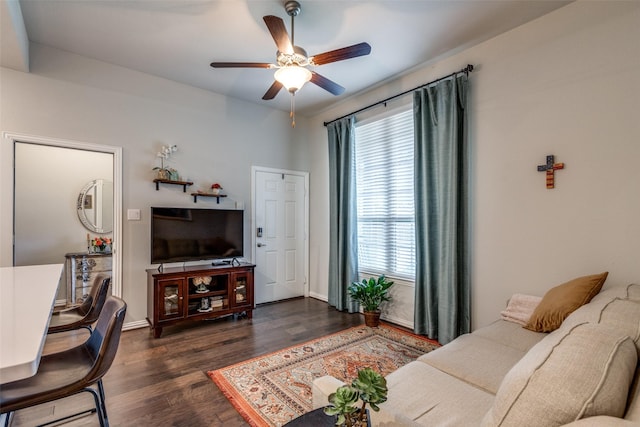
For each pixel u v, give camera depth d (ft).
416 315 10.84
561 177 8.03
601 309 4.79
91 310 7.00
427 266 10.52
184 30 9.05
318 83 8.87
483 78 9.61
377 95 13.00
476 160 9.77
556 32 8.13
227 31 9.09
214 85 12.83
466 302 9.75
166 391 7.35
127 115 11.46
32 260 14.25
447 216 9.93
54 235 14.73
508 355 5.97
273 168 15.39
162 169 11.92
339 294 13.87
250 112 14.64
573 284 6.92
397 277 12.12
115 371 8.28
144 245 11.78
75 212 15.19
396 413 3.88
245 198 14.44
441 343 10.01
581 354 2.78
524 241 8.70
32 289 4.90
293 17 8.16
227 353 9.41
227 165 13.91
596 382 2.45
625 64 7.10
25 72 9.68
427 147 10.59
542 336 6.81
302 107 15.29
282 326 11.82
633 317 4.30
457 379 5.24
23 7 8.02
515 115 8.90
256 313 13.47
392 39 9.45
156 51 10.25
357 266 13.66
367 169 13.56
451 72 10.43
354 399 3.14
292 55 7.55
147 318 11.52
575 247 7.79
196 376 8.05
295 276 16.20
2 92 9.39
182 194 12.67
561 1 7.80
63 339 10.62
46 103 10.00
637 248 6.91
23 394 4.01
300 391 7.38
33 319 3.35
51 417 6.36
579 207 7.73
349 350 9.62
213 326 11.80
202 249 12.45
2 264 9.21
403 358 9.08
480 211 9.66
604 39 7.39
